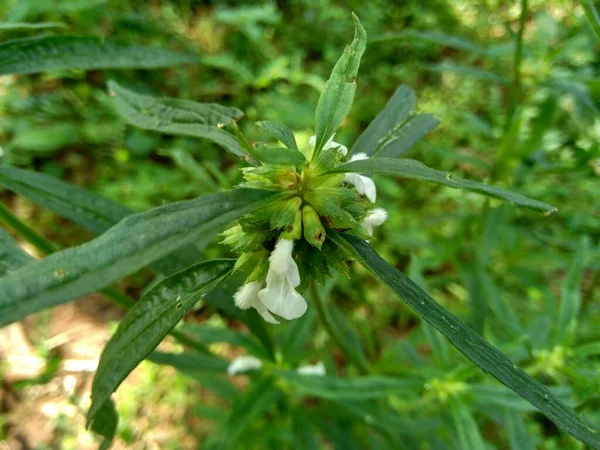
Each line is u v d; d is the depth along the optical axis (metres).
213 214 0.06
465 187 0.05
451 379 0.11
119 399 0.18
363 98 0.26
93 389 0.06
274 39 0.28
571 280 0.12
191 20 0.29
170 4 0.29
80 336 0.19
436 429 0.14
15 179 0.09
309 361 0.16
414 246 0.20
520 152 0.15
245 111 0.25
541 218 0.19
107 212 0.09
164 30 0.27
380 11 0.30
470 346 0.06
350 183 0.07
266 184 0.07
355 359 0.12
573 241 0.19
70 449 0.17
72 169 0.22
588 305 0.17
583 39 0.15
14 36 0.19
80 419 0.18
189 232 0.05
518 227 0.18
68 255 0.05
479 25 0.30
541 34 0.15
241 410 0.11
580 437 0.06
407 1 0.31
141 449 0.17
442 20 0.30
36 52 0.08
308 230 0.06
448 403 0.11
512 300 0.18
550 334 0.14
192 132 0.07
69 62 0.09
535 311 0.18
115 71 0.24
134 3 0.28
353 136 0.24
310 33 0.29
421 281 0.14
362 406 0.12
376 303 0.20
